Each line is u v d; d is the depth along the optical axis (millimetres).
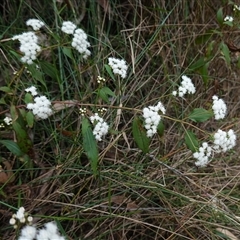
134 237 318
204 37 378
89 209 298
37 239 238
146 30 414
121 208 311
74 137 314
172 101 369
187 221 300
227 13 423
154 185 312
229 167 355
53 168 314
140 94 383
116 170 316
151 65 404
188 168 346
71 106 337
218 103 283
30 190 315
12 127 293
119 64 288
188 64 414
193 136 281
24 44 278
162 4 415
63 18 410
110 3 421
